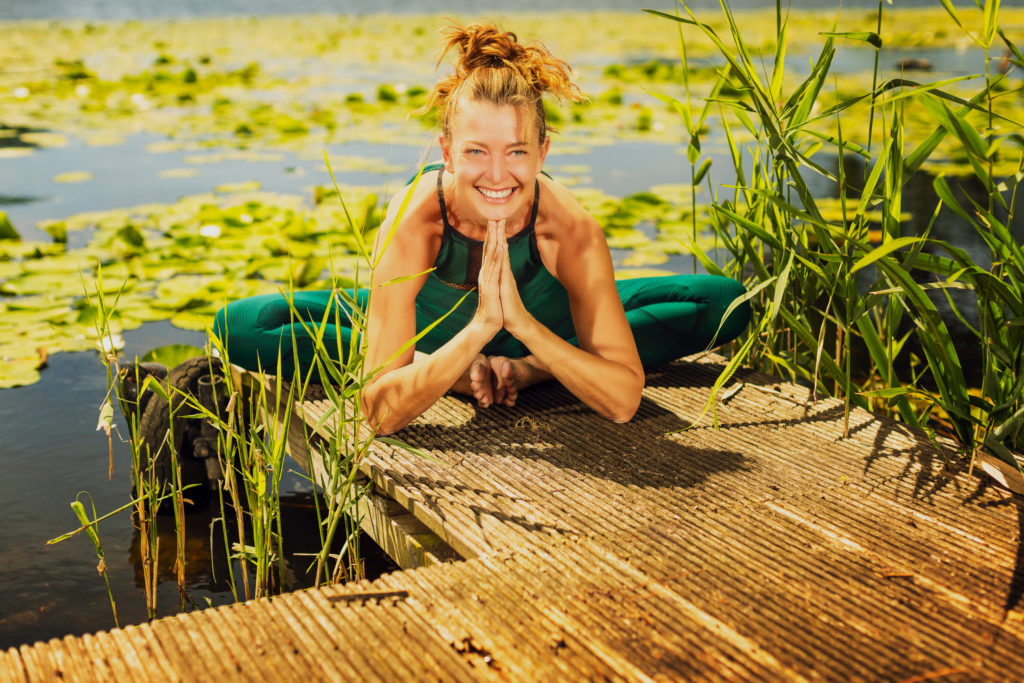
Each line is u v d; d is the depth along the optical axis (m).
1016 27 11.04
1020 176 1.55
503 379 1.70
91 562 1.70
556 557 1.25
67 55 10.16
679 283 1.92
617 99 6.77
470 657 1.04
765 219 2.09
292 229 3.36
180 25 15.43
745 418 1.71
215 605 1.59
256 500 1.50
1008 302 1.51
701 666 1.03
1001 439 1.49
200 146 5.23
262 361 1.85
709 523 1.34
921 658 1.04
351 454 1.54
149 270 3.07
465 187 1.44
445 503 1.40
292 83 7.91
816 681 1.00
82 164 4.86
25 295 2.91
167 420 1.92
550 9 20.86
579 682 1.00
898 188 1.70
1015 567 1.22
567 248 1.60
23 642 1.48
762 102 1.79
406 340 1.59
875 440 1.62
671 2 21.84
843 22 13.34
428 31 13.63
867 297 1.61
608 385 1.59
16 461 2.01
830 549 1.27
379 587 1.17
